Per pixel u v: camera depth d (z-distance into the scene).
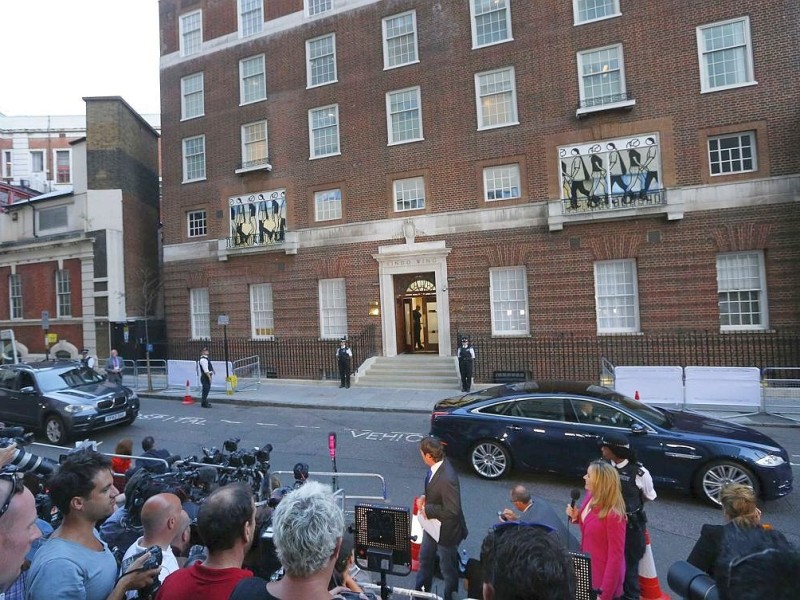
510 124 17.25
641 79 15.82
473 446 8.23
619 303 15.99
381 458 9.36
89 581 2.41
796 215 14.15
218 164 22.00
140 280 24.95
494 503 7.11
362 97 19.44
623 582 4.37
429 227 18.17
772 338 14.20
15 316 26.08
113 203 23.75
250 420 13.06
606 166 16.05
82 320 23.77
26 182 35.28
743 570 1.59
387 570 3.59
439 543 4.45
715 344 14.73
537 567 1.59
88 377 12.59
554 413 7.90
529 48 17.14
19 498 2.04
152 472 4.75
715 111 15.05
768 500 6.77
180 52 23.06
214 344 21.66
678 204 15.05
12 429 4.96
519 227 16.98
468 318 17.58
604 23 16.27
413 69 18.67
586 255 16.19
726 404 12.24
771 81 14.55
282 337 20.44
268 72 21.11
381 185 19.03
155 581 2.44
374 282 19.00
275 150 20.89
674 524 6.40
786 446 9.72
